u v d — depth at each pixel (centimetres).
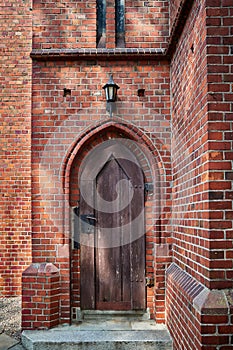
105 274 479
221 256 291
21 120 652
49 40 477
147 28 481
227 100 300
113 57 473
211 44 303
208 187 296
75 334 427
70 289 466
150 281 473
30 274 451
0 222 645
